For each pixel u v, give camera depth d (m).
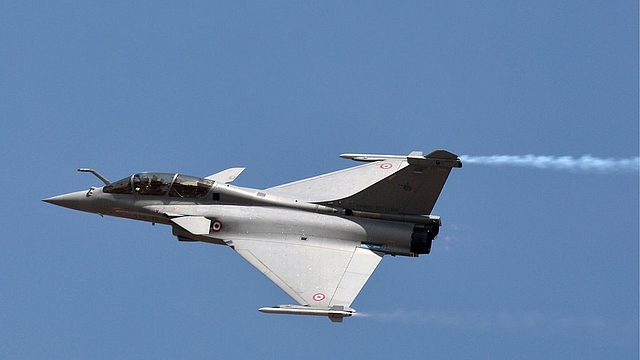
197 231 119.75
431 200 118.88
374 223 119.38
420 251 118.19
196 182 123.44
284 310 107.44
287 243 118.50
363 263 115.94
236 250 118.19
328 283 112.62
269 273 114.62
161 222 124.94
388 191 119.38
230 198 122.81
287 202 121.88
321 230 119.12
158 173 125.12
